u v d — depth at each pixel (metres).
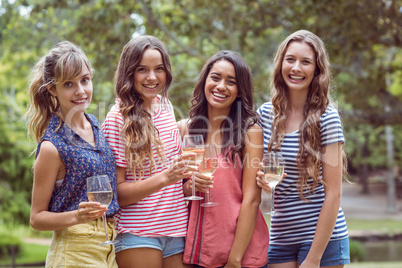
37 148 2.45
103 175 2.33
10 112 12.05
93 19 8.71
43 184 2.39
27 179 12.66
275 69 2.98
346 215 22.91
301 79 2.87
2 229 13.88
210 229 2.79
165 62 2.79
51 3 8.83
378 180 38.66
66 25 10.09
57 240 2.43
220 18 9.39
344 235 2.95
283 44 2.96
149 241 2.70
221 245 2.77
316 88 2.88
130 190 2.63
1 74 11.63
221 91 2.85
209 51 9.94
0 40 11.78
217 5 9.20
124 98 2.74
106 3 8.69
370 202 27.98
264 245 2.84
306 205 2.92
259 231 2.84
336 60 9.79
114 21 8.66
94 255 2.45
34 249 15.00
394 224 19.69
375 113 9.41
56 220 2.34
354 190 33.91
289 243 2.98
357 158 25.31
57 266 2.39
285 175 2.82
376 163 24.75
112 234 2.54
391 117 9.34
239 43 9.74
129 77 2.74
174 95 9.02
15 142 12.16
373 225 19.42
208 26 9.44
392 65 9.34
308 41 2.86
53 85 2.47
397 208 25.31
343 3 7.76
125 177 2.74
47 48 10.24
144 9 8.87
